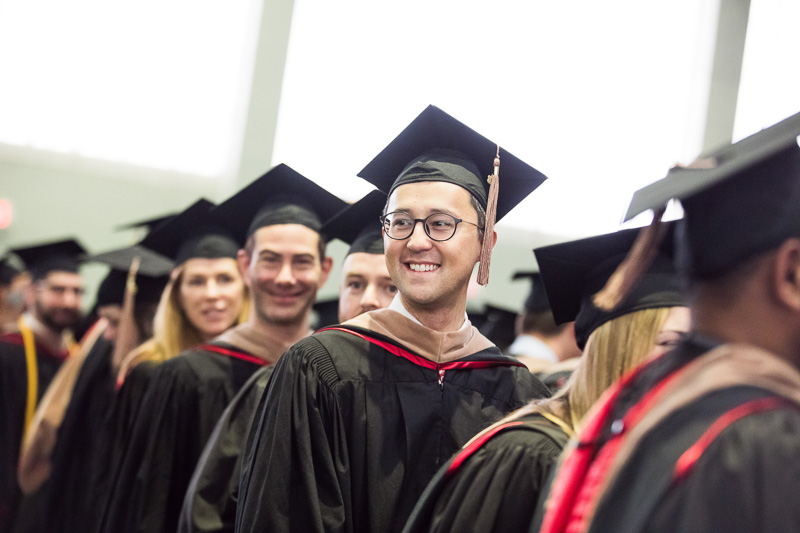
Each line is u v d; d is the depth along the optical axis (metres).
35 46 9.20
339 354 2.31
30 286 6.24
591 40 10.17
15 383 5.80
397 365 2.32
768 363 1.02
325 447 2.18
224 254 4.05
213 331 4.04
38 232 9.08
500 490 1.52
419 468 2.21
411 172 2.37
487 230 2.38
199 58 9.53
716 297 1.08
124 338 4.60
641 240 1.21
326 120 9.59
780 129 1.12
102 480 4.04
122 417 4.01
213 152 9.54
